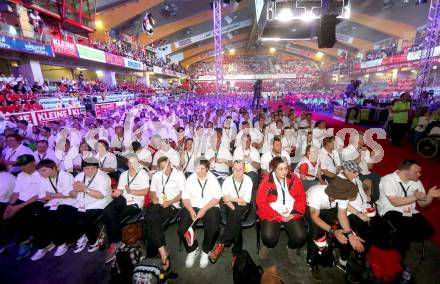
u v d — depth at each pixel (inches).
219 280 107.6
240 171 123.5
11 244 132.1
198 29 1406.3
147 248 116.3
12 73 563.2
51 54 538.3
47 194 131.7
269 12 457.1
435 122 282.0
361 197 113.0
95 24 848.3
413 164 107.7
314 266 108.1
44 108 403.5
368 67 1144.2
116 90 802.8
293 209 113.2
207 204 121.3
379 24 1071.0
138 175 137.5
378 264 95.7
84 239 131.0
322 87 1637.6
